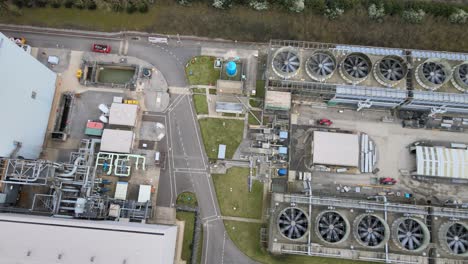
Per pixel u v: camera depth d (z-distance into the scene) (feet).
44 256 148.66
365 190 185.57
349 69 178.60
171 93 199.21
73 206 174.81
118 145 186.29
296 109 195.72
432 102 179.52
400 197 184.34
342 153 184.03
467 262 161.38
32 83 173.78
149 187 183.21
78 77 199.31
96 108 197.16
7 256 149.07
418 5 199.52
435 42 198.08
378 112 194.90
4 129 159.22
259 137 191.01
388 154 189.98
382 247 164.04
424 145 190.49
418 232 162.20
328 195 184.55
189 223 183.83
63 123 198.08
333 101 190.08
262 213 184.34
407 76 182.09
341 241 158.92
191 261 177.99
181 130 194.80
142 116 196.34
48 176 168.35
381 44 199.31
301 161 189.47
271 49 185.88
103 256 149.48
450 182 185.57
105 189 184.34
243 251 180.45
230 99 197.16
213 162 190.49
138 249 151.02
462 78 176.45
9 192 176.14
